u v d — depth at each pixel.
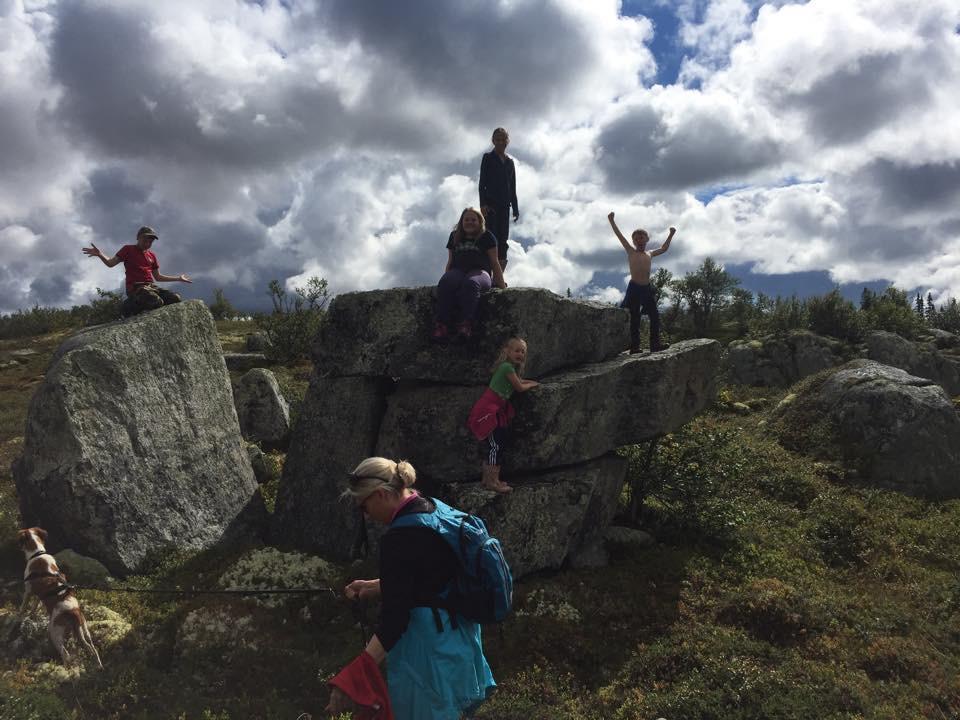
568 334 9.93
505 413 8.52
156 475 9.40
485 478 8.70
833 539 12.00
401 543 3.22
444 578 3.29
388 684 3.18
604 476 10.26
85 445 8.52
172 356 10.27
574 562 9.73
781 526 12.52
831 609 8.83
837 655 7.79
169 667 6.70
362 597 3.80
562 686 6.90
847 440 16.80
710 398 11.62
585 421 9.52
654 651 7.48
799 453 16.88
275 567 8.91
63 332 30.00
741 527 11.68
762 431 18.62
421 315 9.65
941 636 8.73
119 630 7.16
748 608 8.47
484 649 7.37
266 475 13.05
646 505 12.00
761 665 7.20
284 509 10.35
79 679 6.07
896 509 14.16
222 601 7.89
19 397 19.19
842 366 19.45
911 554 12.07
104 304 26.91
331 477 9.99
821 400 18.14
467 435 9.24
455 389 9.47
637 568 9.68
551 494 9.05
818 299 33.69
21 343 27.55
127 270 10.83
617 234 11.61
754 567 10.35
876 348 29.20
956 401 25.19
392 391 10.41
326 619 7.93
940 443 15.83
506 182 11.25
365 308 10.00
